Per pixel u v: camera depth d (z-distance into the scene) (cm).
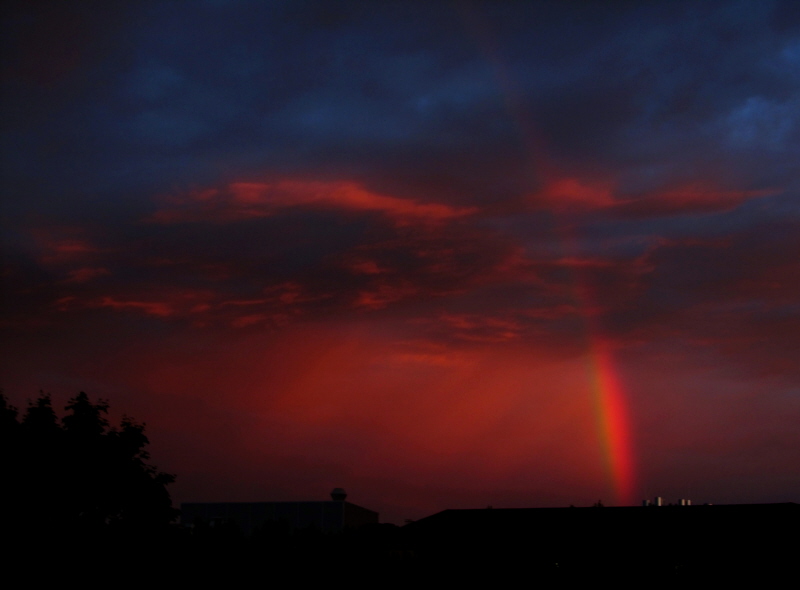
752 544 3080
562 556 3281
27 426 3055
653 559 3155
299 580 3312
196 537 3362
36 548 2812
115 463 3116
